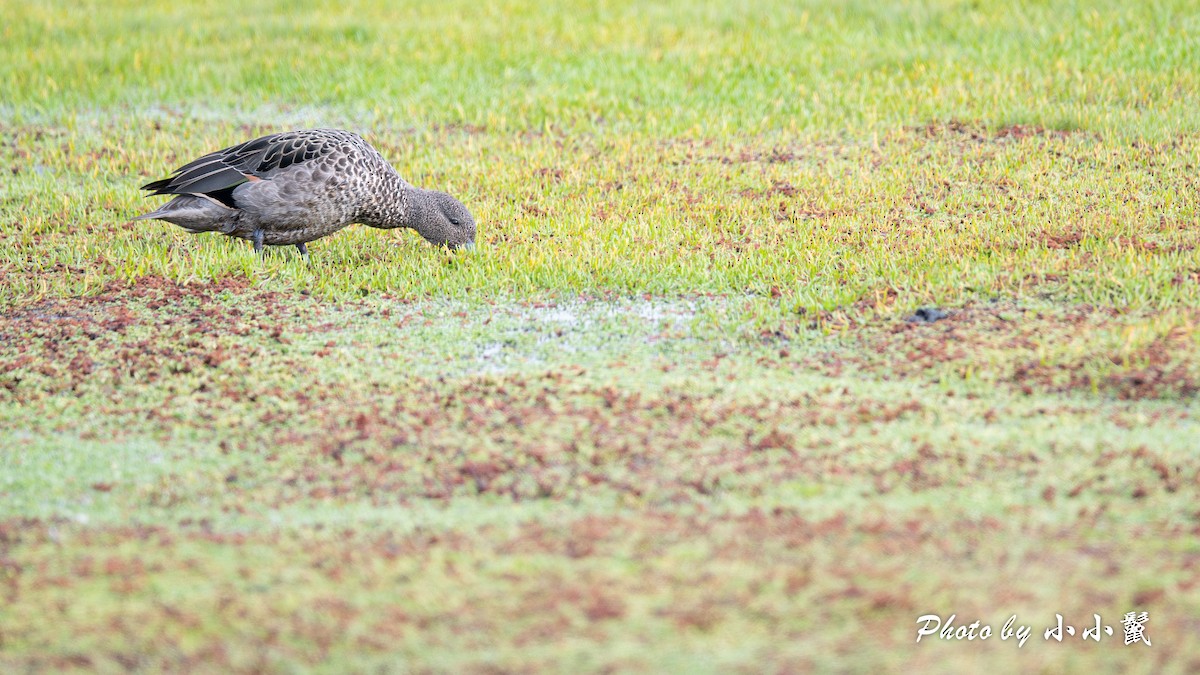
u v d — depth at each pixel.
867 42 22.91
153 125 20.25
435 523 8.08
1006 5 23.70
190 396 10.62
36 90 21.94
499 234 15.00
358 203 13.81
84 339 11.94
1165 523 7.66
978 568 7.13
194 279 13.51
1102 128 17.86
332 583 7.24
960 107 19.17
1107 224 13.71
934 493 8.23
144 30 26.33
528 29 24.91
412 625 6.75
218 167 13.44
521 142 18.94
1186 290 11.42
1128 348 10.32
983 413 9.52
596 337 11.79
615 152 18.27
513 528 7.92
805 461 8.81
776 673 6.19
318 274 13.70
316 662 6.46
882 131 18.69
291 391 10.60
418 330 12.07
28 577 7.43
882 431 9.26
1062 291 11.84
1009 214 14.65
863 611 6.68
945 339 11.05
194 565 7.52
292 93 21.89
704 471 8.71
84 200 16.56
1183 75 19.59
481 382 10.60
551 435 9.41
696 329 11.82
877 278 12.75
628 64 22.28
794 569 7.16
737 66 22.00
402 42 24.38
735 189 16.50
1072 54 21.12
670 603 6.85
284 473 9.07
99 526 8.24
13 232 15.26
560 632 6.61
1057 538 7.48
